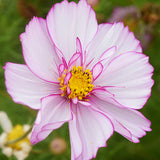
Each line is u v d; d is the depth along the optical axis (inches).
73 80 12.0
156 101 17.3
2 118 13.9
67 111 11.7
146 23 16.7
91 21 12.1
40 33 11.6
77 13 12.0
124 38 12.3
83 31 12.1
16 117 16.1
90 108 11.9
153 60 17.7
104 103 12.1
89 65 12.2
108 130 11.4
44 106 11.1
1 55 17.3
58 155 15.5
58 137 16.0
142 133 11.7
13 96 11.0
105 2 17.4
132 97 11.9
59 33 11.9
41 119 11.0
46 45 11.8
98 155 16.7
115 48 11.9
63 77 11.9
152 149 17.4
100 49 12.3
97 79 12.2
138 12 16.9
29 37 11.4
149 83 11.9
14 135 13.9
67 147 15.7
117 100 11.9
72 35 12.1
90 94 12.2
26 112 16.2
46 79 11.6
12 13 17.9
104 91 11.7
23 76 11.4
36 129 11.0
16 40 17.7
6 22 17.6
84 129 11.6
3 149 13.8
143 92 11.8
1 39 17.2
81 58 12.0
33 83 11.5
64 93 11.9
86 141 11.4
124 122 11.8
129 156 17.4
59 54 11.7
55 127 11.0
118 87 12.0
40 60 11.6
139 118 11.8
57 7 11.7
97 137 11.5
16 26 17.7
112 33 12.3
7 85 11.0
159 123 17.3
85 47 12.1
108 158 16.8
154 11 16.4
